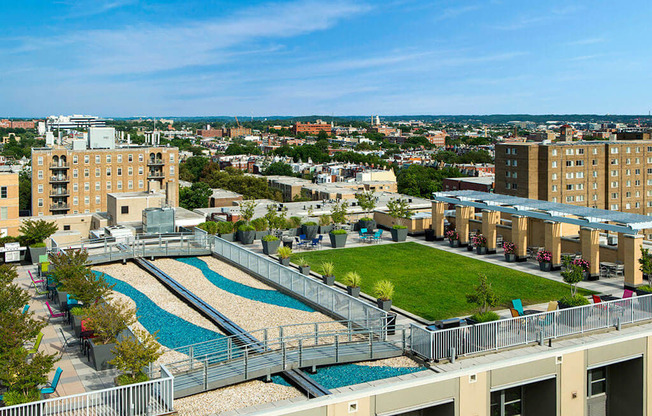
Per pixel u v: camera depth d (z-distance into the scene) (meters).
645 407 21.78
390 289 28.89
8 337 18.11
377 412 16.86
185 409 17.42
